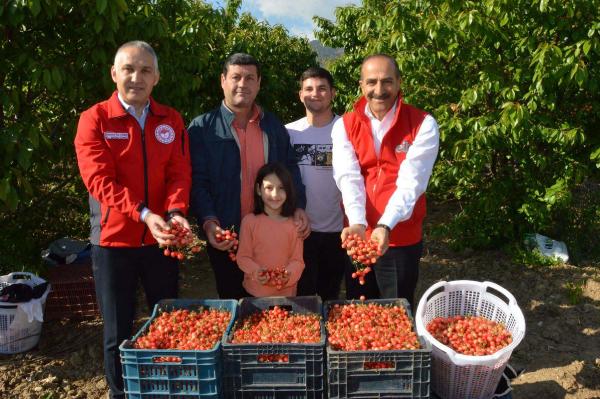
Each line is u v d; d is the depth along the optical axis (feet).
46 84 13.29
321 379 8.64
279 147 12.58
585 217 20.92
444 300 11.71
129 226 10.41
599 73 16.84
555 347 14.38
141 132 10.46
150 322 9.85
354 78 27.07
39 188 17.84
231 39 27.32
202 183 11.90
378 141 10.89
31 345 14.51
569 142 17.01
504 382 10.69
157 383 8.53
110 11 13.35
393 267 11.08
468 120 16.99
